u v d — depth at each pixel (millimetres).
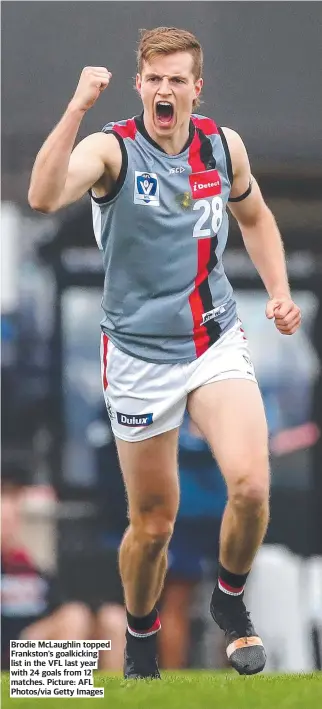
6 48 33469
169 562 32062
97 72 14617
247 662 16984
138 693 14477
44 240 33375
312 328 33656
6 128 33375
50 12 33531
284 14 34000
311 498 33062
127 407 16656
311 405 33531
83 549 32406
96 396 33719
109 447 33406
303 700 13586
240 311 33469
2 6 33500
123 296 16453
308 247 33969
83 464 33312
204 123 16469
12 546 31828
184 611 31578
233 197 17266
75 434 33469
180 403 16500
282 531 32719
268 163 34062
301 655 29953
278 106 34094
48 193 14633
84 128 33156
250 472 15555
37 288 33438
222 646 31188
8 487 32781
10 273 33312
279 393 33562
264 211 17609
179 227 16047
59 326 33531
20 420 33281
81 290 33531
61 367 33531
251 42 34031
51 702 14070
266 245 17578
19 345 33438
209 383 16266
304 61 34125
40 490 32906
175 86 15664
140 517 17000
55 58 33594
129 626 17953
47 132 33531
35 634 31234
